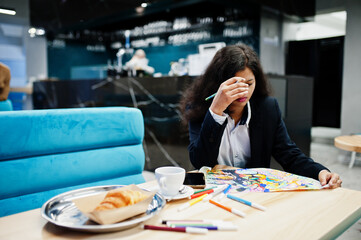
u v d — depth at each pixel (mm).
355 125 4543
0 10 5203
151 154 3672
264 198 826
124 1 4805
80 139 1219
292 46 6324
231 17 6090
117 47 8672
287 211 733
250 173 1084
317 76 7461
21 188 1075
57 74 9555
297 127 3500
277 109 1500
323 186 919
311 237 595
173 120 3385
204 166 1250
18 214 727
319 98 7590
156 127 3576
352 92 4543
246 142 1474
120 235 612
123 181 1349
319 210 737
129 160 1374
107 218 620
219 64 1350
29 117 1096
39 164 1114
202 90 1428
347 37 4543
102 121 1286
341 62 6984
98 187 871
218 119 1197
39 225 663
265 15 5559
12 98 6441
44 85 5289
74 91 4672
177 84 3293
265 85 1498
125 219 665
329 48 7160
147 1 4605
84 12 5410
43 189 1129
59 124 1164
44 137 1126
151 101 3594
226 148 1469
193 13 6539
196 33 6930
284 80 3199
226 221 674
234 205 773
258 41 5598
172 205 783
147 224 664
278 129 1476
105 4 5094
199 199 809
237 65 1286
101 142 1284
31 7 6348
